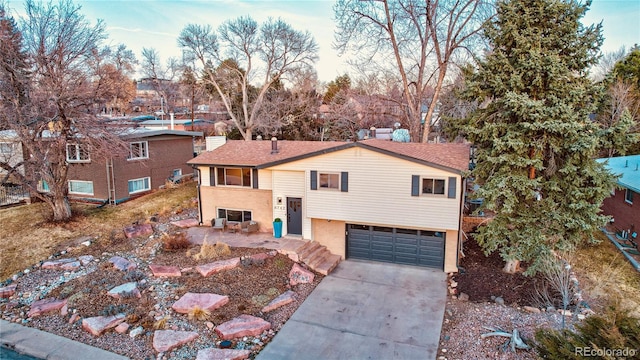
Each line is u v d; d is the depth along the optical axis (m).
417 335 11.33
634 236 17.19
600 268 15.30
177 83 56.25
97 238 18.28
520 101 12.57
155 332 11.03
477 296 13.44
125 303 12.49
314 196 17.14
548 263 12.41
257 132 43.28
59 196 19.70
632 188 16.59
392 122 38.28
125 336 11.09
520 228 14.12
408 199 15.70
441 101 35.81
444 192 15.25
